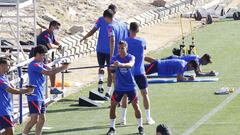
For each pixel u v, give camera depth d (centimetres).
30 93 1994
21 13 3997
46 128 2323
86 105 2619
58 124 2373
